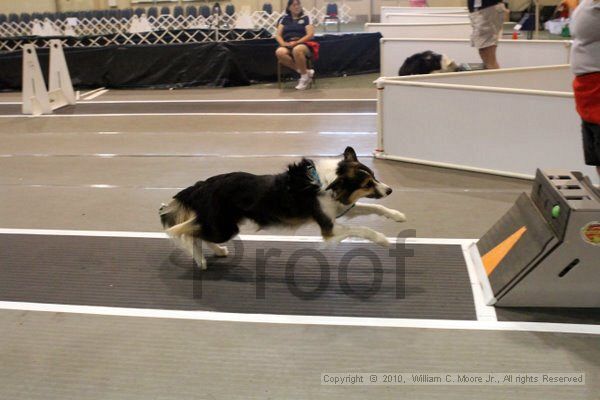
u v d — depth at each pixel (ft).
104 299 11.90
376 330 10.47
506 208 15.75
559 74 21.44
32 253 14.11
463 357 9.62
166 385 9.17
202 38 39.58
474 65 28.86
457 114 18.19
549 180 10.73
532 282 10.52
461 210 15.75
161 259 13.60
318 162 11.68
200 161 21.03
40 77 30.22
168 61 37.27
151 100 33.32
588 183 10.94
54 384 9.29
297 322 10.82
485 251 12.32
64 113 30.48
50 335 10.66
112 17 55.06
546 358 9.52
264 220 11.86
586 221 9.75
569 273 10.30
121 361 9.84
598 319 10.53
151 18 53.62
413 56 29.43
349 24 65.67
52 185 19.07
